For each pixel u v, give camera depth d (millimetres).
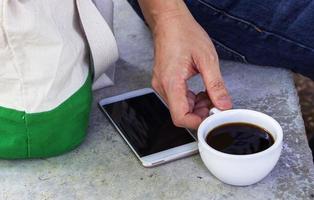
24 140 917
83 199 896
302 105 1334
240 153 864
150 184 911
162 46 991
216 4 1111
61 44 890
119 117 1020
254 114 902
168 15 1007
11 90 888
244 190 892
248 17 1101
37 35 866
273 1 1085
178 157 941
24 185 920
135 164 944
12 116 896
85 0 939
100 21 960
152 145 959
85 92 950
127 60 1177
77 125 949
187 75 958
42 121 905
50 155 956
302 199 878
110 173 932
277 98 1057
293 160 931
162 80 963
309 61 1099
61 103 911
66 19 923
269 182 900
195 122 923
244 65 1146
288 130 986
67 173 936
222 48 1143
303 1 1073
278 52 1107
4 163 954
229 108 919
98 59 978
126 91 1094
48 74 888
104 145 981
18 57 870
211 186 901
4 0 837
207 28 1136
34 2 860
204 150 869
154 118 1012
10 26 848
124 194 898
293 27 1075
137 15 1285
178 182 911
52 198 899
